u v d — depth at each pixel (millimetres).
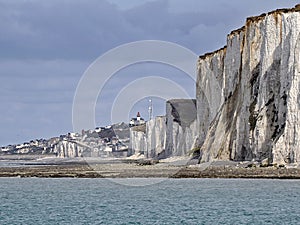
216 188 135500
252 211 101375
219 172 161625
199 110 152500
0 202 122812
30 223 94875
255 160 174625
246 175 156875
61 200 124438
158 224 91500
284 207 104812
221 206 108125
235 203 111125
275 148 165375
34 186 157625
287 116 164875
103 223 93438
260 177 153000
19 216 102438
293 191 124812
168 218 96812
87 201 121875
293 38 170625
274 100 177375
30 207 114062
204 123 154875
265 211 101062
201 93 153500
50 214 104125
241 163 174875
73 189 147625
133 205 113625
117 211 106000
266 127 175375
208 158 167000
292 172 155000
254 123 178875
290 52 170750
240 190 129625
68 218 99125
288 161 164625
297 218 93938
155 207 110000
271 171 158625
